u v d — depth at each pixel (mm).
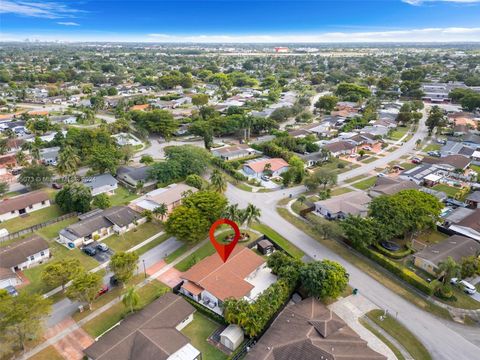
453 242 76562
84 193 91375
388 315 59656
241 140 160000
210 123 163625
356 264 73375
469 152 137625
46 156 127938
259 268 70625
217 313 59125
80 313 58812
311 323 52312
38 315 50125
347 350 48125
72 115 194000
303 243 81000
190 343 51406
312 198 103750
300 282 64375
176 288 64625
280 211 96062
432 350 52906
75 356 50594
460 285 65250
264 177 118062
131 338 49594
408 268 71938
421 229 83562
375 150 149625
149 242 80562
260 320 53625
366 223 74875
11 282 64875
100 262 72625
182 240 77688
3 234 80812
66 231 80125
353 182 116188
